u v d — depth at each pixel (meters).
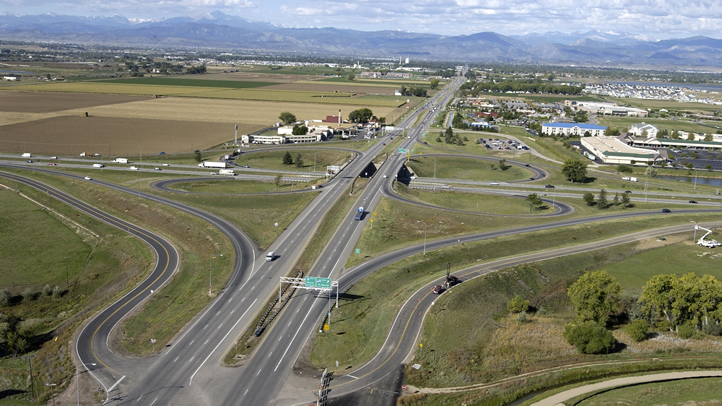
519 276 134.75
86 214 179.00
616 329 113.44
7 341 97.31
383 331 103.62
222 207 184.62
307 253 142.00
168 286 123.69
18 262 143.75
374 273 129.75
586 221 178.50
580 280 116.31
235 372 89.44
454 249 147.12
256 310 110.88
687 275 116.56
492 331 108.62
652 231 171.12
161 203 185.62
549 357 99.69
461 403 84.12
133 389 84.38
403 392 85.19
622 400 85.81
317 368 91.38
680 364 98.06
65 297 125.94
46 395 83.19
